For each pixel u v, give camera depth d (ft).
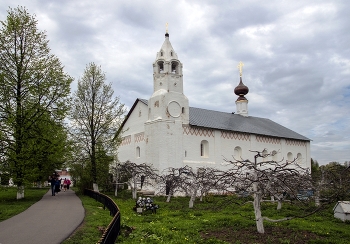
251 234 47.78
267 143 160.15
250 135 152.35
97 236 42.29
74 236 41.01
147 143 128.47
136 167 112.57
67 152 106.42
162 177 102.58
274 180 55.16
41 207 70.90
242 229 51.21
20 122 85.35
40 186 194.80
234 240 44.21
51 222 50.70
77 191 135.64
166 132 124.16
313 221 61.62
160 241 41.68
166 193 118.52
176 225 54.03
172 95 129.08
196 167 128.77
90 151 118.11
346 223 61.16
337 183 70.44
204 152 136.36
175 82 131.95
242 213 69.97
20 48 88.28
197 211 72.64
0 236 40.83
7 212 60.90
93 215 58.29
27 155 83.46
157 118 126.21
